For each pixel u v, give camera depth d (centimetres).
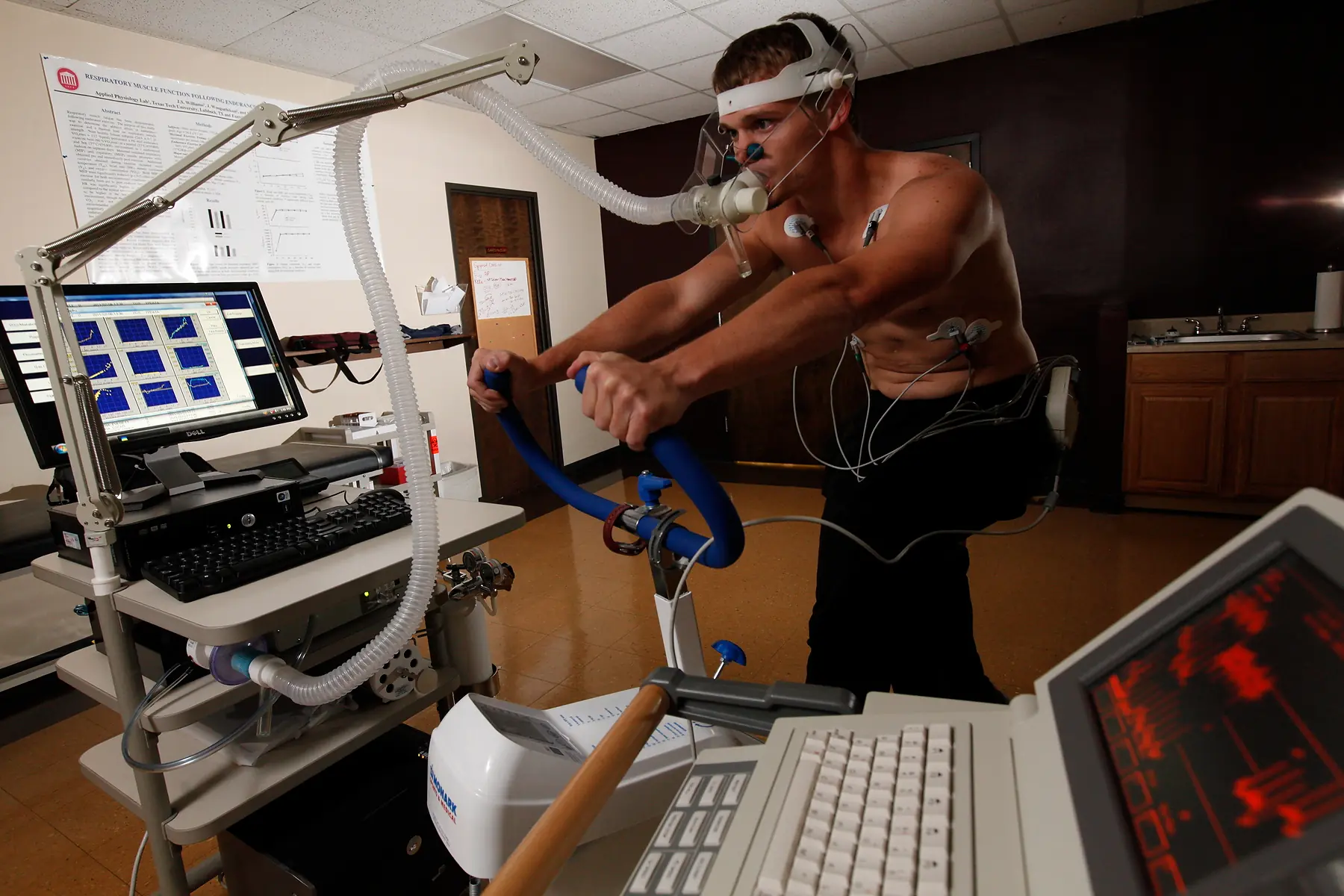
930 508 128
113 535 105
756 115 97
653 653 250
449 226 415
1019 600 273
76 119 266
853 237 121
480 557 161
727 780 50
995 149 397
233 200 312
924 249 73
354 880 116
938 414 129
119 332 127
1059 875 34
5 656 236
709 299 125
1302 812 27
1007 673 223
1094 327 389
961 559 139
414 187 394
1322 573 33
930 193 82
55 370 98
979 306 120
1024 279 402
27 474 249
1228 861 28
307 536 117
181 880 112
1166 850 31
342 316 356
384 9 279
